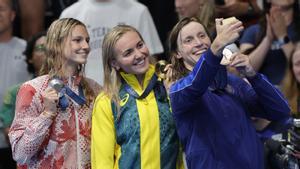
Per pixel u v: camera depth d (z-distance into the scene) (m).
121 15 16.89
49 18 18.81
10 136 11.91
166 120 11.57
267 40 15.61
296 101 14.80
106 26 16.80
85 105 12.06
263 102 11.40
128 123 11.50
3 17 16.95
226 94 11.40
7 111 15.62
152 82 11.70
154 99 11.66
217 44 10.42
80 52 11.98
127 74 11.76
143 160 11.43
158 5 18.41
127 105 11.58
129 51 11.64
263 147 11.70
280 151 11.82
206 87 10.69
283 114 11.48
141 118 11.48
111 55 11.73
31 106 11.90
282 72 15.46
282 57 15.53
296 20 15.66
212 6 15.63
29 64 16.36
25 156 11.70
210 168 10.99
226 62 11.11
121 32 11.70
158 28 18.41
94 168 11.66
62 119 11.86
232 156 11.02
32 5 18.41
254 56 15.61
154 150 11.48
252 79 11.23
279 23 15.65
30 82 12.05
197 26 11.55
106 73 11.80
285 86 14.91
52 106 11.57
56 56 12.01
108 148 11.55
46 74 12.25
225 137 11.05
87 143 11.98
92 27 16.77
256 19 16.67
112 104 11.62
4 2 16.97
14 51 17.14
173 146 11.58
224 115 11.14
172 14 18.36
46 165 11.90
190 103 10.86
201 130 11.09
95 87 12.36
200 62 10.59
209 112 11.11
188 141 11.16
